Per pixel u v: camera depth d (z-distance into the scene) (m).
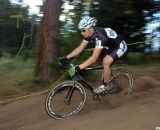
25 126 6.25
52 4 8.67
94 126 5.69
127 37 12.23
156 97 6.96
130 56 11.79
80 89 6.15
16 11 19.61
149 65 10.88
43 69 8.65
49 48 8.63
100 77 8.69
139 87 7.66
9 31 19.88
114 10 11.77
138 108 6.37
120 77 6.84
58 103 6.07
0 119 6.79
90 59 5.84
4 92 8.24
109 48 6.16
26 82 8.64
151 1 11.81
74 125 5.82
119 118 5.94
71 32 10.11
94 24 5.89
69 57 6.11
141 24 12.12
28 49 12.62
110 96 7.05
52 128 5.87
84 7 12.13
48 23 8.66
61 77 8.33
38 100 7.53
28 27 19.11
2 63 11.36
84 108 6.60
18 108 7.23
